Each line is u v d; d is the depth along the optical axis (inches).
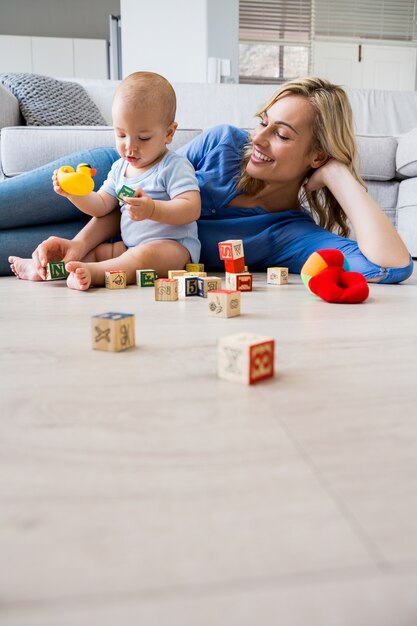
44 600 10.0
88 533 12.1
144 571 10.8
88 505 13.3
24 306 40.9
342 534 12.1
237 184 62.3
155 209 50.4
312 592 10.3
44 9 271.6
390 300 45.0
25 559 11.2
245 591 10.3
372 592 10.3
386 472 15.1
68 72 253.9
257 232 62.7
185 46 157.0
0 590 10.3
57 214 60.9
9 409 19.7
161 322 35.6
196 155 66.1
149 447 16.6
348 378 23.6
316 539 11.9
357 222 54.6
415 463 15.7
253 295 47.8
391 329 33.6
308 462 15.7
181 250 55.9
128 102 50.9
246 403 20.4
